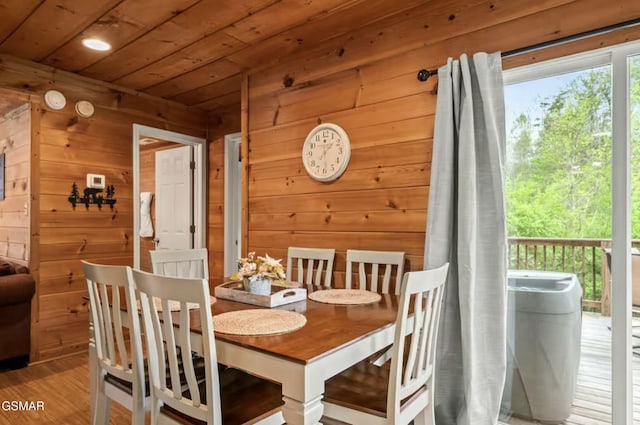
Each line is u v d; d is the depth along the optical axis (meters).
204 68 3.32
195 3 2.31
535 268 2.12
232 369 1.82
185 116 4.37
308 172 2.89
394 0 2.31
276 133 3.14
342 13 2.45
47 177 3.30
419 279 1.42
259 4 2.33
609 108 1.90
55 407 2.41
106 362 1.74
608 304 1.92
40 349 3.21
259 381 1.69
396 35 2.49
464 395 2.05
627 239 1.83
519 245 2.17
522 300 2.13
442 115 2.19
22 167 3.37
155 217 5.16
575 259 2.00
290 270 2.84
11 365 3.06
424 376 1.59
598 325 1.94
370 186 2.59
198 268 2.81
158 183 4.92
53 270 3.32
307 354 1.23
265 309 1.79
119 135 3.79
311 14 2.45
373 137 2.58
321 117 2.86
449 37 2.28
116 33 2.69
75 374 2.93
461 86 2.15
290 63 3.05
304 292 2.04
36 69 3.24
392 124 2.49
